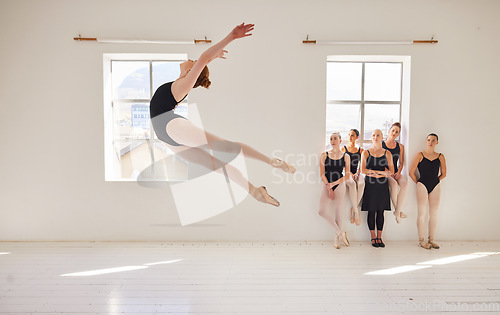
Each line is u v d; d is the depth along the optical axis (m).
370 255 3.95
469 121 4.47
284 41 4.41
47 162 4.47
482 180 4.51
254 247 4.25
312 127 4.46
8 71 4.41
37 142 4.46
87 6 4.38
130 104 4.73
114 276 3.34
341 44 4.39
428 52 4.42
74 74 4.42
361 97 4.75
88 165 4.47
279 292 2.98
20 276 3.34
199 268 3.55
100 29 4.40
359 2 4.39
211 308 2.70
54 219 4.50
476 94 4.46
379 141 4.33
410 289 3.03
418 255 3.95
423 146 4.47
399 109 4.73
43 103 4.43
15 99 4.43
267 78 4.43
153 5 4.39
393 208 4.52
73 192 4.48
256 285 3.13
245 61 4.42
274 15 4.40
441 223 4.54
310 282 3.19
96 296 2.91
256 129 4.45
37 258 3.85
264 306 2.72
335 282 3.19
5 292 2.98
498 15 4.40
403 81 4.61
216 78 4.42
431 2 4.39
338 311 2.64
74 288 3.06
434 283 3.16
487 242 4.47
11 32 4.38
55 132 4.45
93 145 4.47
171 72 4.72
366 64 4.71
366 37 4.41
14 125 4.45
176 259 3.82
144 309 2.68
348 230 4.50
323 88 4.43
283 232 4.52
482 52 4.43
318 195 4.49
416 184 4.39
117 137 4.76
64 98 4.43
